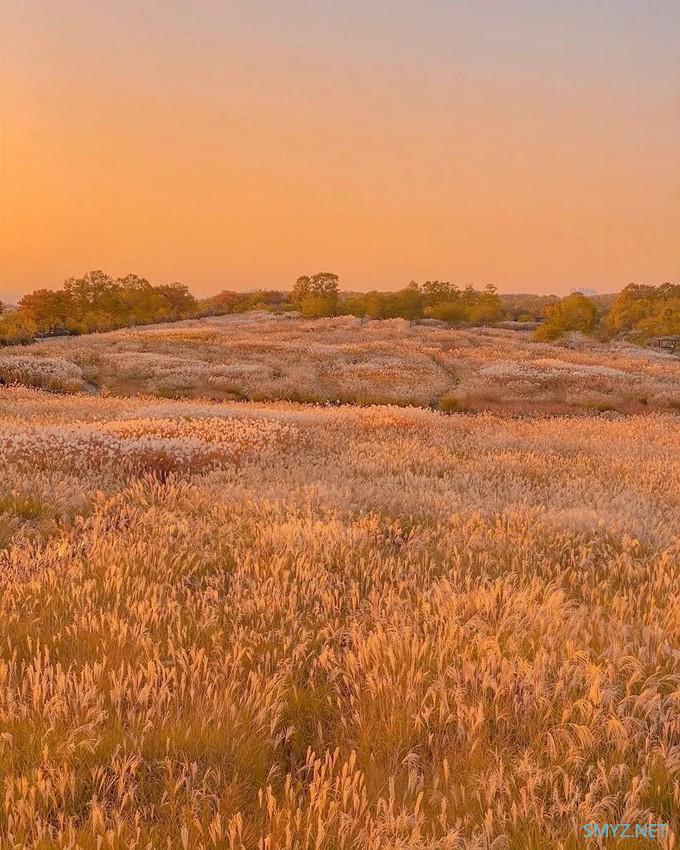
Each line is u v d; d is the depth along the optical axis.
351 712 3.78
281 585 5.60
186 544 6.78
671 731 3.42
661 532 7.82
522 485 11.27
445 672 3.87
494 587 5.47
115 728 3.37
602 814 2.78
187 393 36.97
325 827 2.72
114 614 4.60
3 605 4.89
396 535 7.54
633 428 22.42
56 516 8.16
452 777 3.17
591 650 4.25
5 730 3.29
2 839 2.58
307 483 10.41
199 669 3.91
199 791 2.86
